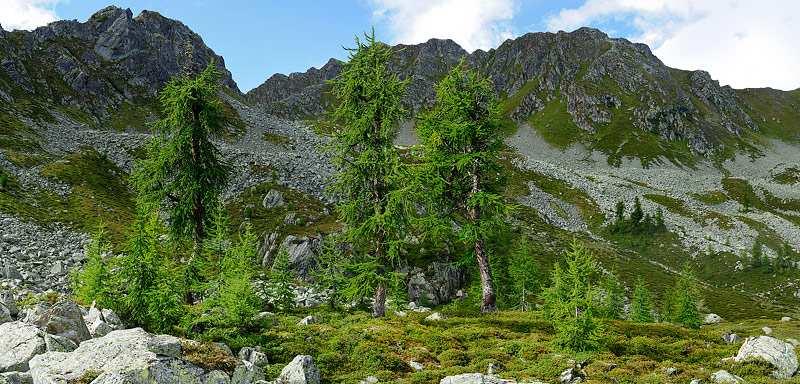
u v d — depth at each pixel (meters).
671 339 23.58
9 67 116.31
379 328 20.77
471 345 19.50
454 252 52.75
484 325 23.80
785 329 44.56
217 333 16.53
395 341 18.70
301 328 19.39
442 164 27.11
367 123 24.95
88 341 10.45
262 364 14.17
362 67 25.22
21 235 42.97
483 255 28.52
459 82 28.36
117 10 166.62
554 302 20.83
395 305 34.44
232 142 112.38
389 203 24.59
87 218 53.84
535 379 14.89
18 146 74.94
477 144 28.06
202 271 18.41
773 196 178.25
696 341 22.55
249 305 17.23
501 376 14.97
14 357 10.43
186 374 9.63
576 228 130.62
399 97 25.56
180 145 25.58
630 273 89.44
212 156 27.52
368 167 25.36
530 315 26.62
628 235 127.69
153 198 26.03
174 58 169.38
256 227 61.56
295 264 48.25
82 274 17.69
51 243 43.03
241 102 159.38
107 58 148.88
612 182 177.00
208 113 26.50
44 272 32.31
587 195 152.12
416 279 48.31
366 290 25.31
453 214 28.58
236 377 10.51
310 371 13.05
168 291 15.96
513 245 50.62
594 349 18.91
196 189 26.31
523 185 151.00
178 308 16.05
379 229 25.44
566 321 19.20
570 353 18.12
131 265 16.03
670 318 54.09
